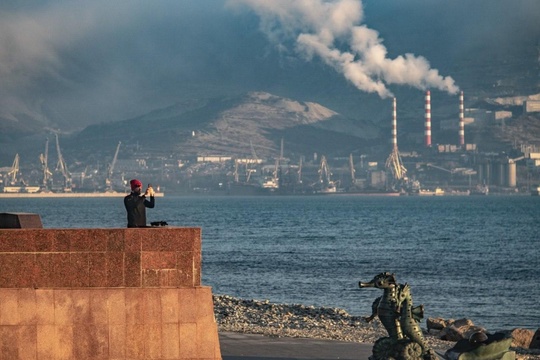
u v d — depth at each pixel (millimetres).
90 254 27594
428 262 147625
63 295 27422
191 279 28016
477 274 125250
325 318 56656
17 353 27156
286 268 132250
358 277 117438
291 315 56906
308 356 33594
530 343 42594
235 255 161250
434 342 42750
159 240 27875
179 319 27797
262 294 96250
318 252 171625
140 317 27656
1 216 29422
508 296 96562
